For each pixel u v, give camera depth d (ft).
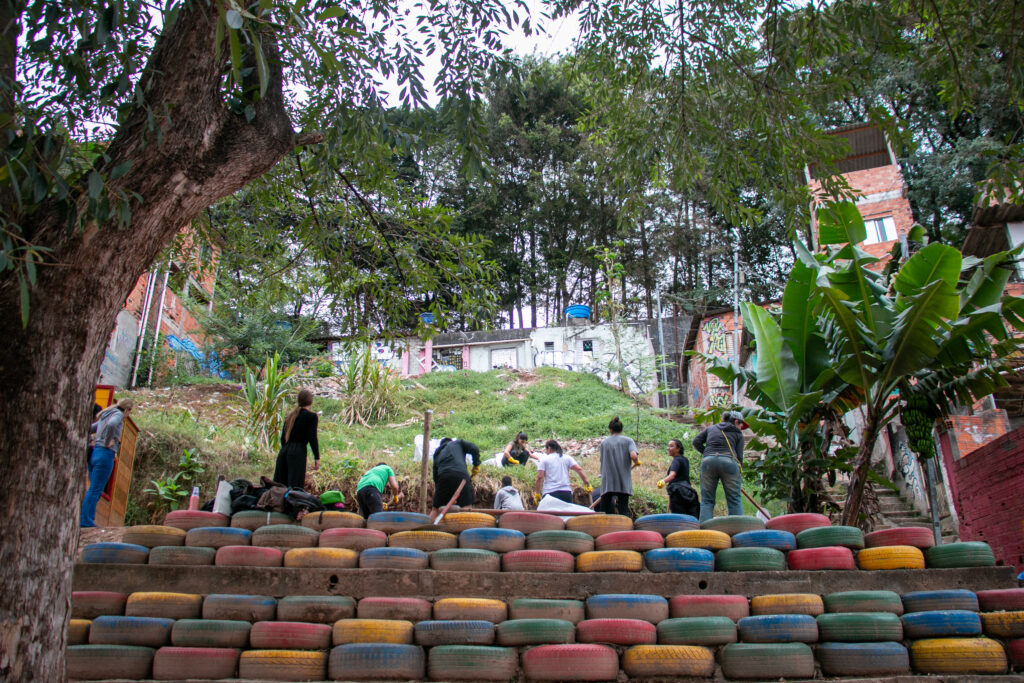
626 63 30.68
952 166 96.27
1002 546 35.24
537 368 102.63
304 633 20.80
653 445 71.77
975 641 20.81
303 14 19.79
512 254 141.59
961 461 40.93
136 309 81.56
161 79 18.02
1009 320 31.17
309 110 23.53
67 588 15.16
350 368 77.36
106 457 34.47
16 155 14.51
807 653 20.68
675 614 22.12
